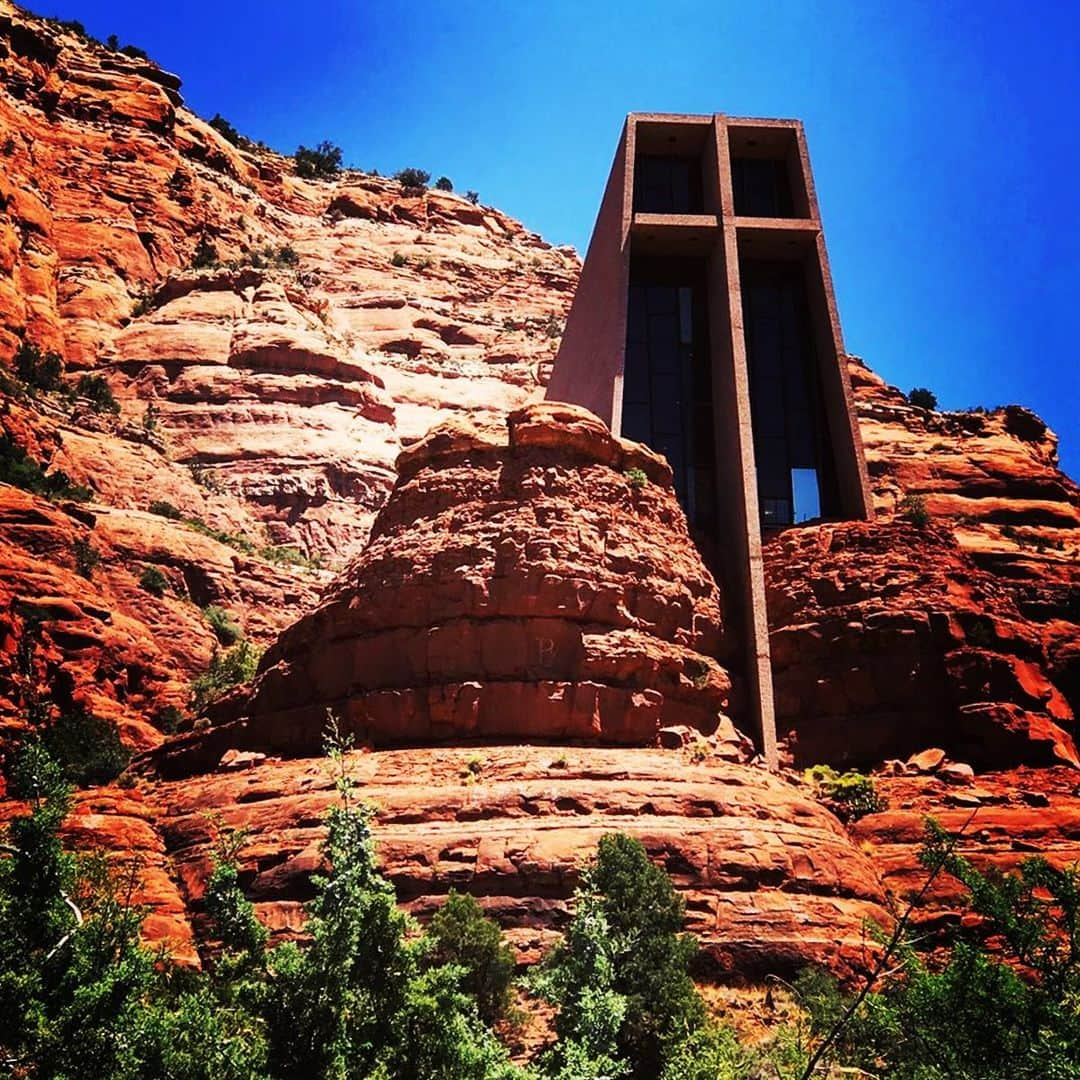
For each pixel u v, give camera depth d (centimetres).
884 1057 1981
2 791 4025
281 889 2948
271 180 14200
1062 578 6675
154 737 5134
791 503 4819
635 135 5175
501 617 3525
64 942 1728
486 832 2961
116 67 12675
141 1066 1648
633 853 2753
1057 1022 1755
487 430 3906
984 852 3341
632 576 3722
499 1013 2530
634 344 4966
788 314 5119
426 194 15350
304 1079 1775
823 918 2941
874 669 4006
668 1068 2047
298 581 7494
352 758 3378
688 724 3666
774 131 5197
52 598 5241
